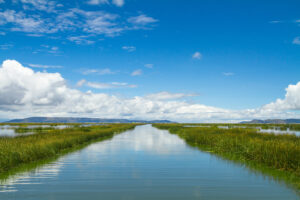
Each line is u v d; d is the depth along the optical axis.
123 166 15.61
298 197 9.62
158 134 52.56
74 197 9.59
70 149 24.31
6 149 15.59
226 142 23.08
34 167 15.11
